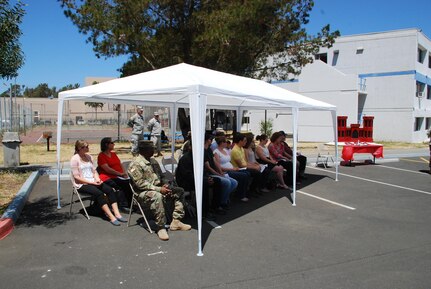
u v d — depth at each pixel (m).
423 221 6.30
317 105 8.50
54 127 41.53
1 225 5.30
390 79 28.77
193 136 4.87
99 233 5.41
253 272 4.18
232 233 5.52
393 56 28.53
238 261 4.48
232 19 13.85
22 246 4.88
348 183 9.73
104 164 6.37
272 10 15.36
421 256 4.71
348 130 13.05
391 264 4.45
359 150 13.02
